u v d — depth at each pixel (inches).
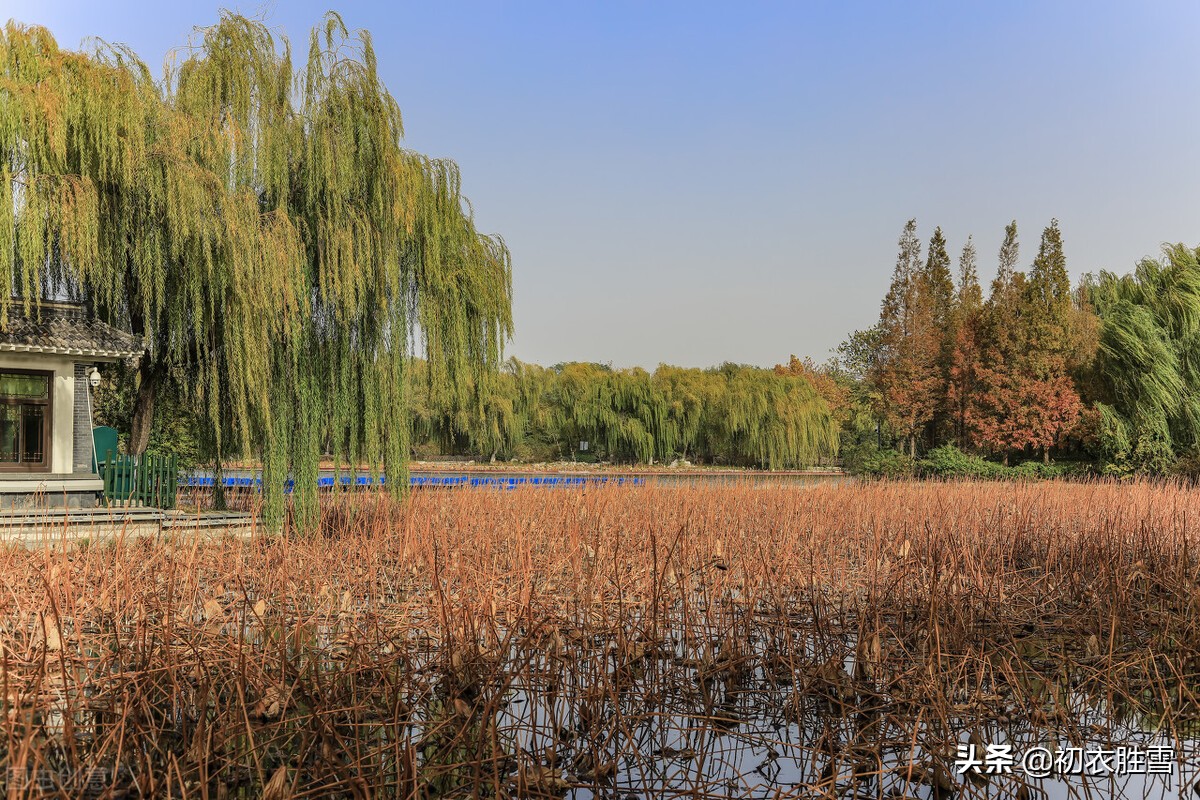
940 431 1897.1
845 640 366.3
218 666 283.1
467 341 716.7
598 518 544.7
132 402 881.5
